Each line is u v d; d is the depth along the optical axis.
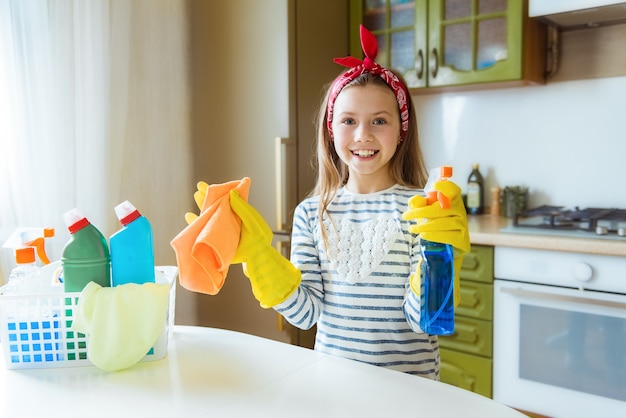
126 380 0.87
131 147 2.16
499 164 2.38
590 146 2.16
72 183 1.92
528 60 2.05
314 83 2.28
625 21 2.04
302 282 1.14
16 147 1.79
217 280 0.88
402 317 1.10
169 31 2.29
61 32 1.86
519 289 1.80
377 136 1.12
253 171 2.29
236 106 2.31
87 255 0.92
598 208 2.12
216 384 0.85
